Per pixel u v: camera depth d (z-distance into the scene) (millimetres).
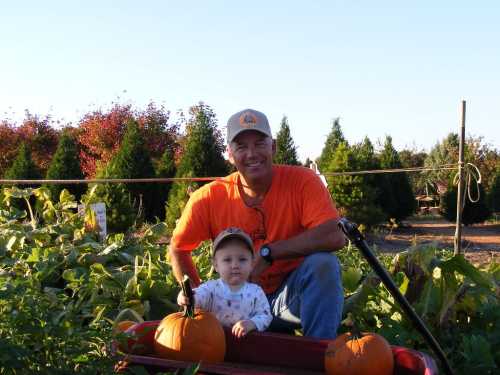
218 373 2742
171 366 2801
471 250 17594
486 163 34406
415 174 46656
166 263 5961
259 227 3977
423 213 36469
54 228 6688
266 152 3846
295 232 3979
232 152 3883
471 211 25766
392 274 4820
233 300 3475
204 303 3455
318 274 3719
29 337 2611
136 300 4891
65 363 2570
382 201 24609
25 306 2684
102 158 32594
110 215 15625
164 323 3133
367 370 2885
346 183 20734
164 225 7031
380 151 30031
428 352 4215
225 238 3486
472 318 4746
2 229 6582
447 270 4523
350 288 5262
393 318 4688
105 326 3303
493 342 4375
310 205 3861
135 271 5133
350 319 4555
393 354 3016
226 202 4031
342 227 2873
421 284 4699
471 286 4633
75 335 2621
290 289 3875
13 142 34156
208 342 3057
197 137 22297
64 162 22484
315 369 3158
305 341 3182
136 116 34812
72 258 5711
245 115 3836
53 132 35719
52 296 3893
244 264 3486
